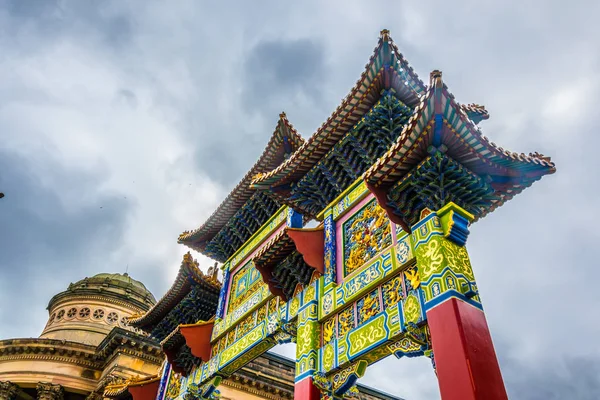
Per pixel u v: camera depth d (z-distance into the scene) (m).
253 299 19.62
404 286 12.59
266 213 22.05
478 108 17.80
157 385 25.14
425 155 12.34
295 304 16.41
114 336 35.00
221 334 20.50
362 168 16.42
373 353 12.71
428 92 11.47
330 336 14.30
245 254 22.59
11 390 35.12
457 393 9.43
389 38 14.41
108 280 49.97
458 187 12.53
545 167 12.70
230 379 30.66
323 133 16.25
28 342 36.69
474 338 10.16
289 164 17.27
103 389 33.41
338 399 13.39
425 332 11.54
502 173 12.66
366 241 15.05
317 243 16.47
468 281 11.29
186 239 24.97
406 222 13.09
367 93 14.89
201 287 23.55
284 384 32.72
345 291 14.47
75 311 46.03
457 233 12.03
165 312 25.56
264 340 17.39
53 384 35.22
